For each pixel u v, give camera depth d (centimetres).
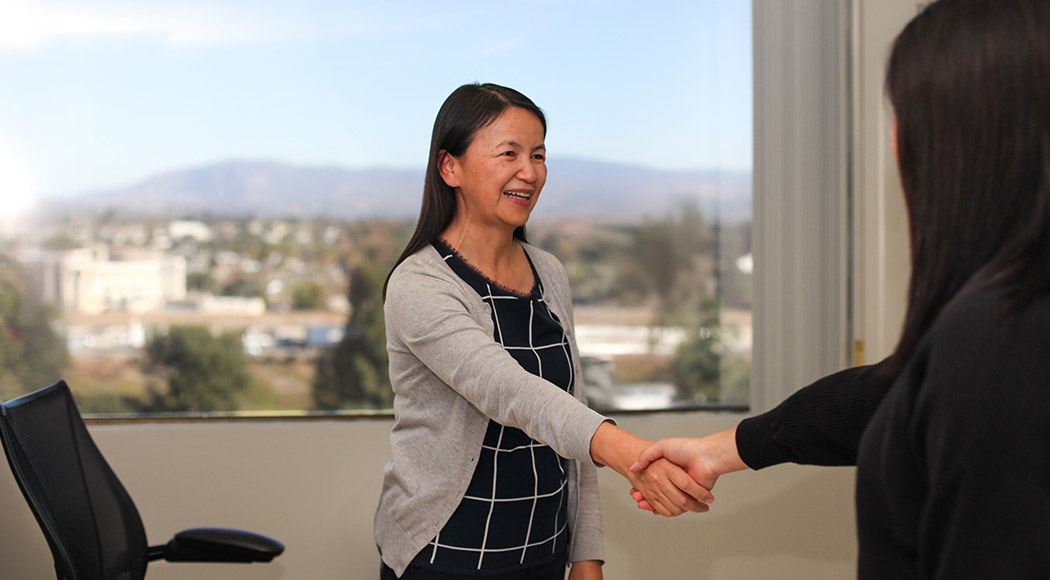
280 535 213
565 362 145
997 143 65
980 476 61
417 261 140
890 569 72
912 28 73
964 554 62
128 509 159
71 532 139
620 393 232
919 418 66
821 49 227
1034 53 63
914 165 72
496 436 136
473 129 137
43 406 146
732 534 226
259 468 213
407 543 138
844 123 226
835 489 228
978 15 67
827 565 229
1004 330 62
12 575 202
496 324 138
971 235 67
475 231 144
